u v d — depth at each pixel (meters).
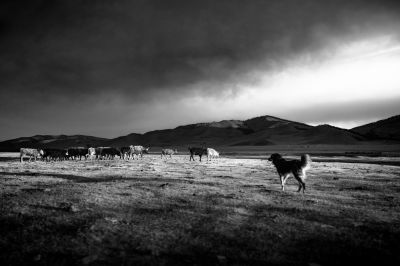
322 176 26.12
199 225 9.73
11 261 6.83
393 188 19.05
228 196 15.23
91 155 56.47
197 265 6.73
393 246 8.16
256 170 32.22
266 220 10.52
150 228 9.30
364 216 11.41
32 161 48.16
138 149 61.47
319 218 10.97
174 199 14.21
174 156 76.12
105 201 13.27
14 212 11.01
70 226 9.36
